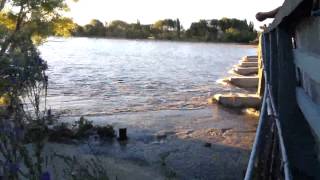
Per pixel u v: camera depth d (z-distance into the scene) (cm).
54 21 1948
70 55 6481
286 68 450
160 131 1596
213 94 2553
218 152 1314
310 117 300
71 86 2836
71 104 2130
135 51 7969
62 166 616
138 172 1080
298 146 414
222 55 7206
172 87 2898
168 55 6975
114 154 1260
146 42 12219
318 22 274
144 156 1255
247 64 3875
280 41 459
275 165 471
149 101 2292
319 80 246
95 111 1975
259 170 489
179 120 1800
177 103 2228
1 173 311
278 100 448
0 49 1205
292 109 437
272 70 546
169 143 1423
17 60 764
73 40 12288
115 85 2966
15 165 316
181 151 1318
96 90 2686
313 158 404
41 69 789
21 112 462
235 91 2684
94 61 5344
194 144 1411
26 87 754
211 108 2073
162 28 14000
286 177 302
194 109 2058
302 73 391
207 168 1162
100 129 1482
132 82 3170
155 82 3194
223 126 1689
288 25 457
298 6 288
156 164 1170
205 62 5566
